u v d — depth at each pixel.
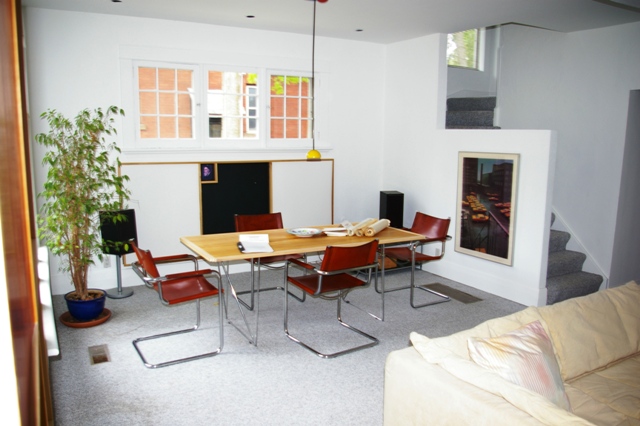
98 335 3.75
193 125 5.07
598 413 2.13
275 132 5.51
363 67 5.86
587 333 2.59
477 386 1.81
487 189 4.88
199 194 5.09
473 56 6.39
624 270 5.35
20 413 1.17
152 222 4.91
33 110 4.31
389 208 5.66
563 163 5.46
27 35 4.22
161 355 3.44
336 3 4.06
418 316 4.29
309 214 5.76
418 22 4.74
